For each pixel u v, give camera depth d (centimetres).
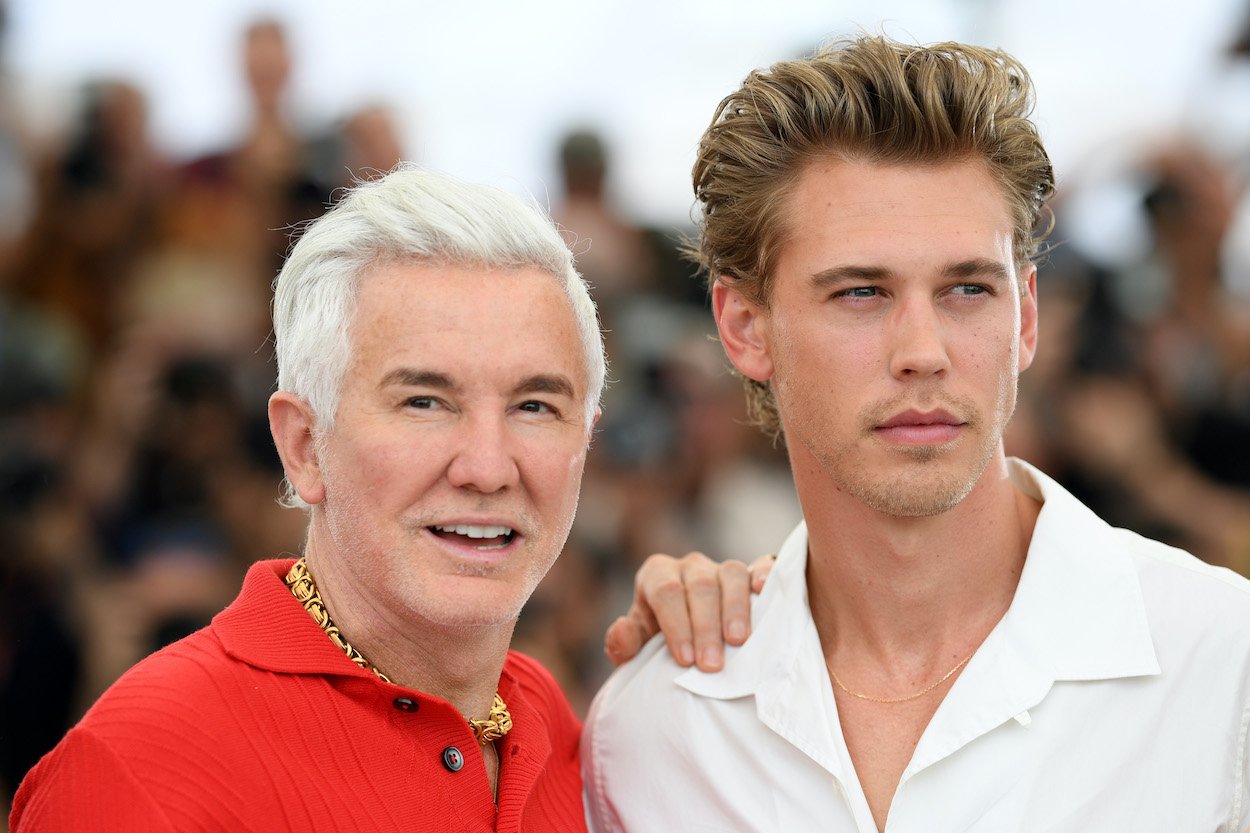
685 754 527
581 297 464
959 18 1280
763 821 505
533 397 446
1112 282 1162
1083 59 1284
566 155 1222
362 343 441
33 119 1167
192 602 1003
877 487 476
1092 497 1105
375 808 430
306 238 459
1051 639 482
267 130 1192
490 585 445
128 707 419
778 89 496
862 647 517
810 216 482
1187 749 461
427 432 438
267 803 418
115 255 1156
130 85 1173
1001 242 477
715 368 1165
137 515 1042
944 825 473
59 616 994
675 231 1233
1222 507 1106
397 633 457
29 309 1127
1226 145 1248
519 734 484
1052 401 1120
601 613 1070
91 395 1100
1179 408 1139
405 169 471
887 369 471
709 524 1135
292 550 1043
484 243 440
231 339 1123
